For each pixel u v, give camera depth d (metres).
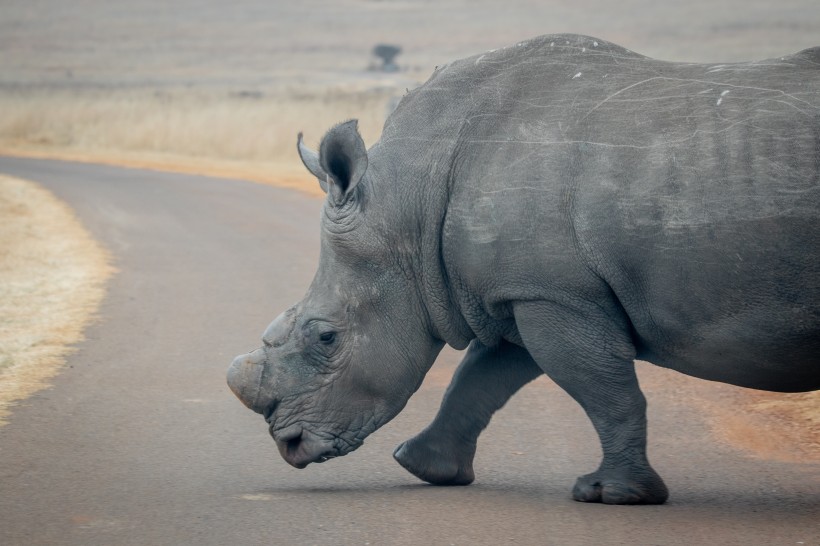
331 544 19.86
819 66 20.25
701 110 20.30
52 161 129.88
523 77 22.31
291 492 23.34
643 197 20.22
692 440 27.14
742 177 19.55
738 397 30.86
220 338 40.00
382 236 22.58
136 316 43.91
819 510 21.56
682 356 21.28
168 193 93.88
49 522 21.11
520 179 21.27
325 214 22.78
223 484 23.91
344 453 23.27
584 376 21.59
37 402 31.03
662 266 20.28
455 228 22.00
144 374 34.56
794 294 19.50
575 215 20.75
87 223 73.62
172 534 20.44
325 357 22.91
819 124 19.38
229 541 20.05
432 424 24.03
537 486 23.73
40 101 198.12
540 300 21.38
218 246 63.66
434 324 23.06
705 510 21.56
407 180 22.58
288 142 134.62
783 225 19.25
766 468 24.72
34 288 50.00
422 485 24.05
